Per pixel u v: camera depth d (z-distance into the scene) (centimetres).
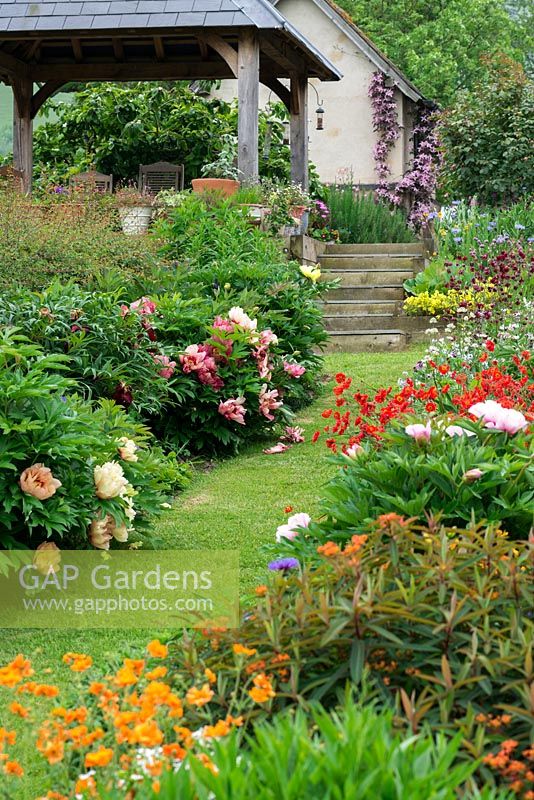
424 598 245
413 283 1207
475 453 357
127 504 467
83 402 570
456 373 724
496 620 243
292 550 335
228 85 2136
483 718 213
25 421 419
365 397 498
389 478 355
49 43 1287
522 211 1262
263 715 226
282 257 996
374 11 3275
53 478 427
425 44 3114
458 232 1258
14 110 1334
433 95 3055
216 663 253
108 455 473
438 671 234
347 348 1117
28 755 266
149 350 680
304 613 242
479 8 3316
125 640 386
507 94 1462
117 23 1105
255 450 737
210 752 200
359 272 1252
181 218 968
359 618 234
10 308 592
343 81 2184
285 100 1377
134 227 1109
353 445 399
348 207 1597
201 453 725
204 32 1127
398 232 1623
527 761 205
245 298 811
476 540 288
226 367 734
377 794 164
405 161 2239
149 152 1598
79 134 1641
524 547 278
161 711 220
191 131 1562
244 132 1133
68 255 798
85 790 198
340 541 339
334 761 167
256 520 550
